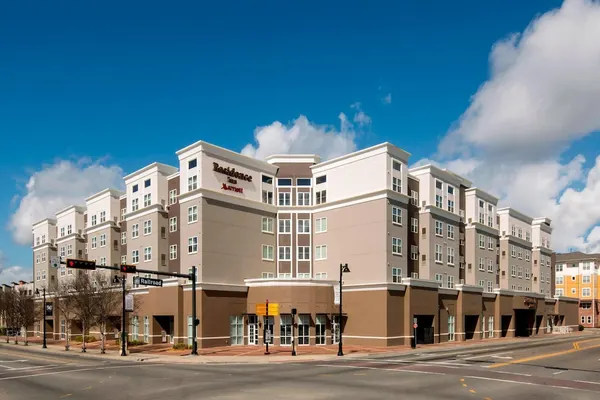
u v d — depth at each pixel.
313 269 60.81
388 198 55.09
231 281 55.44
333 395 22.98
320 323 54.28
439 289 60.38
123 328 47.25
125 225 70.75
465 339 64.88
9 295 79.38
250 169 60.00
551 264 98.88
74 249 82.31
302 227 61.62
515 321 77.50
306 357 41.97
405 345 53.41
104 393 24.38
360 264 56.19
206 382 27.52
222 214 55.66
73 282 63.69
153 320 58.03
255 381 27.72
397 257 55.75
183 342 53.91
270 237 60.62
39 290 82.69
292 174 63.06
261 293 54.41
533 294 82.12
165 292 55.94
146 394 23.80
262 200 60.94
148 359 42.66
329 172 61.16
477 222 71.50
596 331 99.81
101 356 46.69
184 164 57.16
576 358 40.44
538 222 95.06
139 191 65.06
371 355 43.50
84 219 84.44
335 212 59.56
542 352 46.12
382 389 24.75
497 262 77.00
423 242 61.91
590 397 22.97
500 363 36.62
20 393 24.89
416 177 63.59
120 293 58.78
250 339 54.75
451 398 22.38
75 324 76.19
